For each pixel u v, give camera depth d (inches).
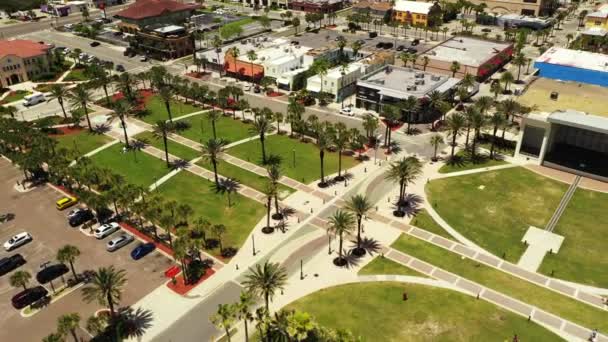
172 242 3988.7
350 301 3373.5
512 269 3651.6
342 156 5364.2
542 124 4938.5
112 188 4559.5
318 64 7273.6
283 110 6569.9
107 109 6830.7
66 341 3073.3
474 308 3282.5
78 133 6082.7
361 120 6205.7
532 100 5442.9
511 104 5221.5
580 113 4960.6
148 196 4458.7
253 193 4704.7
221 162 5285.4
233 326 3184.1
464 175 4955.7
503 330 3100.4
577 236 4010.8
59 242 4042.8
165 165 5270.7
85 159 4837.6
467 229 4124.0
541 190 4670.3
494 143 5585.6
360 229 4045.3
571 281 3518.7
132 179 4997.5
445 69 7381.9
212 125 6141.7
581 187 4709.6
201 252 3882.9
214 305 3348.9
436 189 4722.0
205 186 4852.4
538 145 5428.2
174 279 3533.5
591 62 6505.9
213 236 4050.2
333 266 3718.0
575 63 6476.4
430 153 5403.5
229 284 3538.4
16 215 4431.6
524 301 3336.6
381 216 4323.3
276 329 2930.6
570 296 3378.4
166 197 4658.0
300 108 5871.1
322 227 4173.2
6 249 3934.5
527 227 4138.8
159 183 4916.3
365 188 4746.6
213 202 4574.3
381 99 6245.1
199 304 3363.7
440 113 6279.5
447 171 5034.5
